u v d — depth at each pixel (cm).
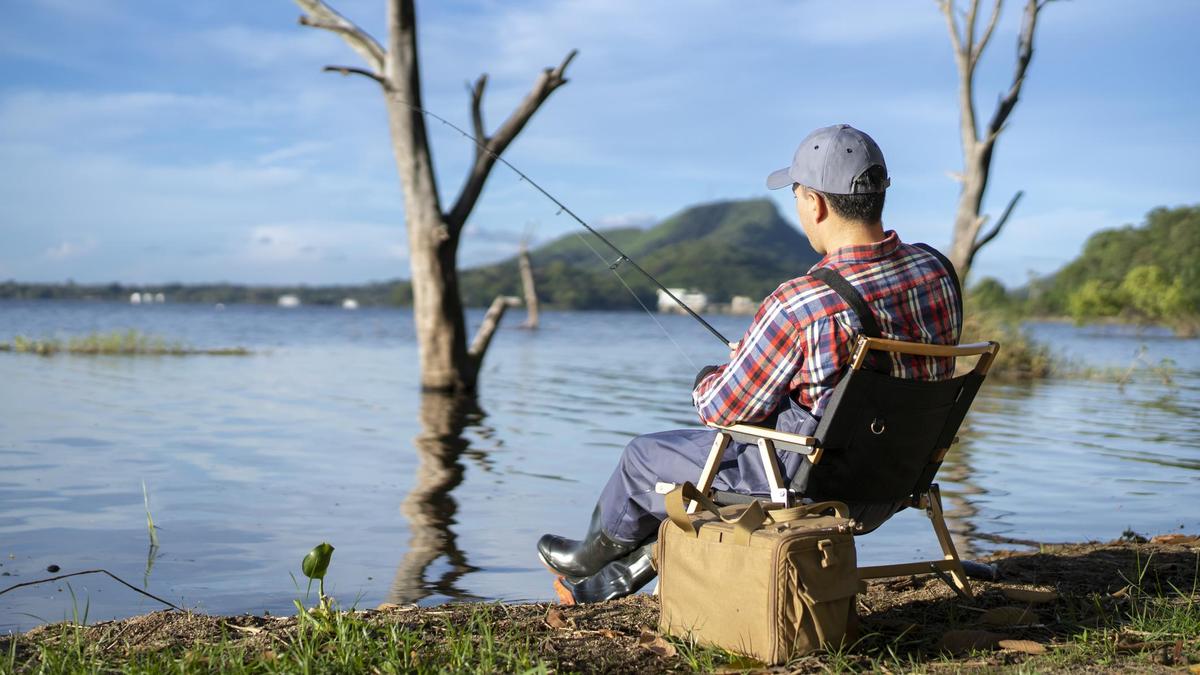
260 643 277
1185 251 10344
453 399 1351
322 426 1029
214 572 450
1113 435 988
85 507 600
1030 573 384
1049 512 600
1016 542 511
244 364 2022
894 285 276
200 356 2275
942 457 300
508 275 19138
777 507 273
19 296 19150
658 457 312
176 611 317
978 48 1672
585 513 598
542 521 575
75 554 481
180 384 1501
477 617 300
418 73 1434
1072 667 253
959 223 1731
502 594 417
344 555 487
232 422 1045
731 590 262
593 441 937
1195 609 311
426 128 1448
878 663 255
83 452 821
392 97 1423
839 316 268
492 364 2158
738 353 280
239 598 407
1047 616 314
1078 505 624
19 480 687
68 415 1074
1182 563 400
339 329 4916
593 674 255
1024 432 1012
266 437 938
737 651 260
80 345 2328
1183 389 1592
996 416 1161
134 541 511
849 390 265
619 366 2117
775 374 273
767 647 253
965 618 313
